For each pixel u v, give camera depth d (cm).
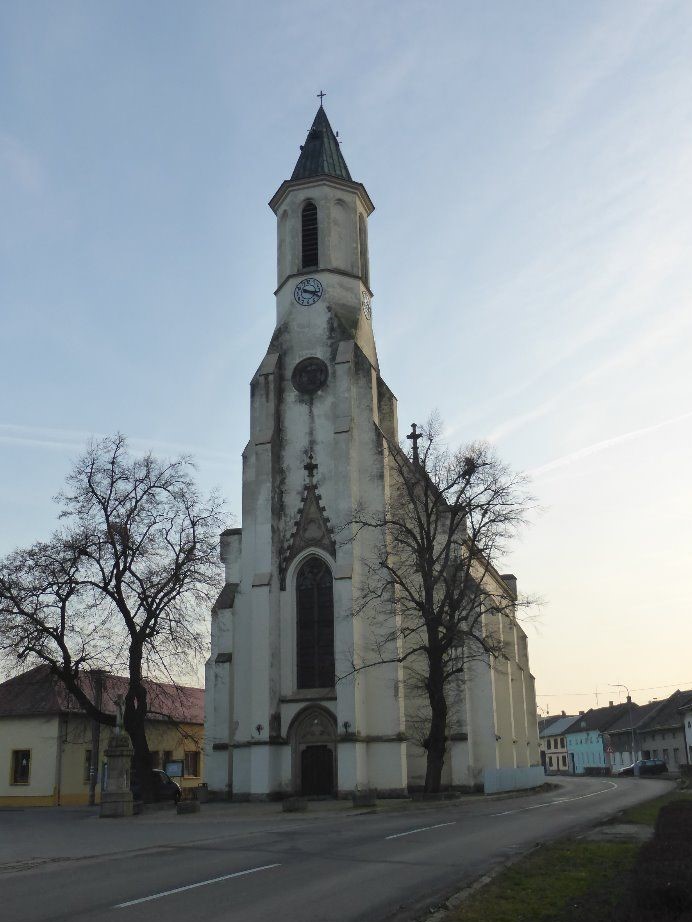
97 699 4972
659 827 1605
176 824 2822
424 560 4009
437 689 3859
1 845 2181
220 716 4441
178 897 1255
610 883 1318
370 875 1470
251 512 4619
